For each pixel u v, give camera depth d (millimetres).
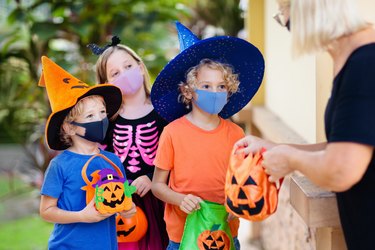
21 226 6711
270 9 4953
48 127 2520
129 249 2951
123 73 2939
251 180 2158
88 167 2541
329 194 2355
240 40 2553
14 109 5848
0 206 7547
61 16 5465
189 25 7832
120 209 2441
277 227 4504
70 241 2512
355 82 1749
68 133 2555
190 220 2500
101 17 5375
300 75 3609
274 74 4828
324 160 1784
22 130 6031
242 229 5883
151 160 2959
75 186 2508
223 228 2459
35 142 6566
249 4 5387
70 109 2516
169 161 2598
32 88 5848
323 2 1822
